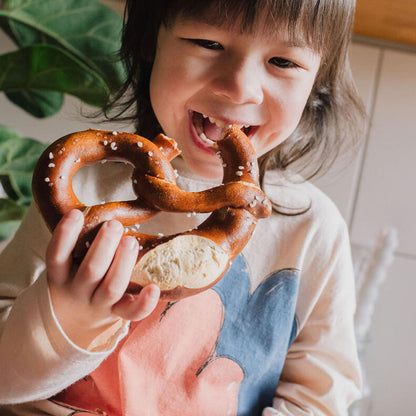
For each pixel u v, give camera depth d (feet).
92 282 1.64
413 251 4.27
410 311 4.34
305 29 2.15
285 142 3.05
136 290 1.69
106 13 3.51
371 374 4.40
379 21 3.56
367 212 4.23
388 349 4.39
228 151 1.89
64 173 1.75
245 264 2.74
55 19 3.47
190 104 2.26
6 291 2.40
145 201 1.75
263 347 2.71
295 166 3.47
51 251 1.63
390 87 4.09
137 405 2.46
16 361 1.89
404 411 4.42
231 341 2.67
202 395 2.59
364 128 3.57
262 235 2.80
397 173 4.18
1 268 2.53
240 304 2.71
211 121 2.31
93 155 1.81
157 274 1.66
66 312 1.78
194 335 2.60
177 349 2.56
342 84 3.10
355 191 4.20
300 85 2.31
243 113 2.24
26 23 3.45
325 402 2.74
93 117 3.59
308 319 2.93
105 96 3.53
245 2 2.04
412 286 4.31
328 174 4.16
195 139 2.35
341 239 2.96
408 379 4.39
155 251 1.68
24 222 2.62
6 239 3.93
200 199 1.72
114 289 1.64
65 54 3.43
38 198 1.74
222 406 2.64
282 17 2.07
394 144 4.15
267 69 2.23
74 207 1.72
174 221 2.67
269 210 1.77
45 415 2.46
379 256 3.94
